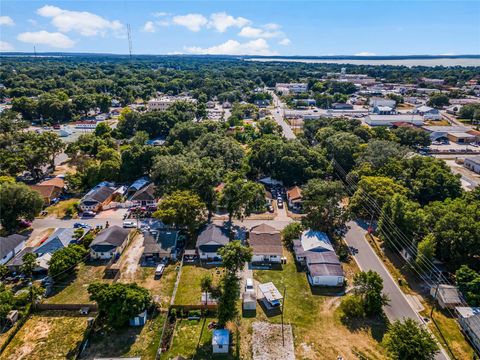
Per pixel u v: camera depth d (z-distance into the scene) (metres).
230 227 69.50
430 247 52.94
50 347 41.50
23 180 90.62
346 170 92.88
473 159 104.12
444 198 72.56
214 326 44.66
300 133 129.00
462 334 43.34
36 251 57.94
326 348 41.25
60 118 161.00
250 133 128.12
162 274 55.03
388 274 55.34
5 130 120.31
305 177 87.38
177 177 76.31
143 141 115.00
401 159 84.00
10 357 40.09
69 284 52.22
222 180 80.25
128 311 42.84
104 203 78.12
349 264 57.91
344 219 65.25
